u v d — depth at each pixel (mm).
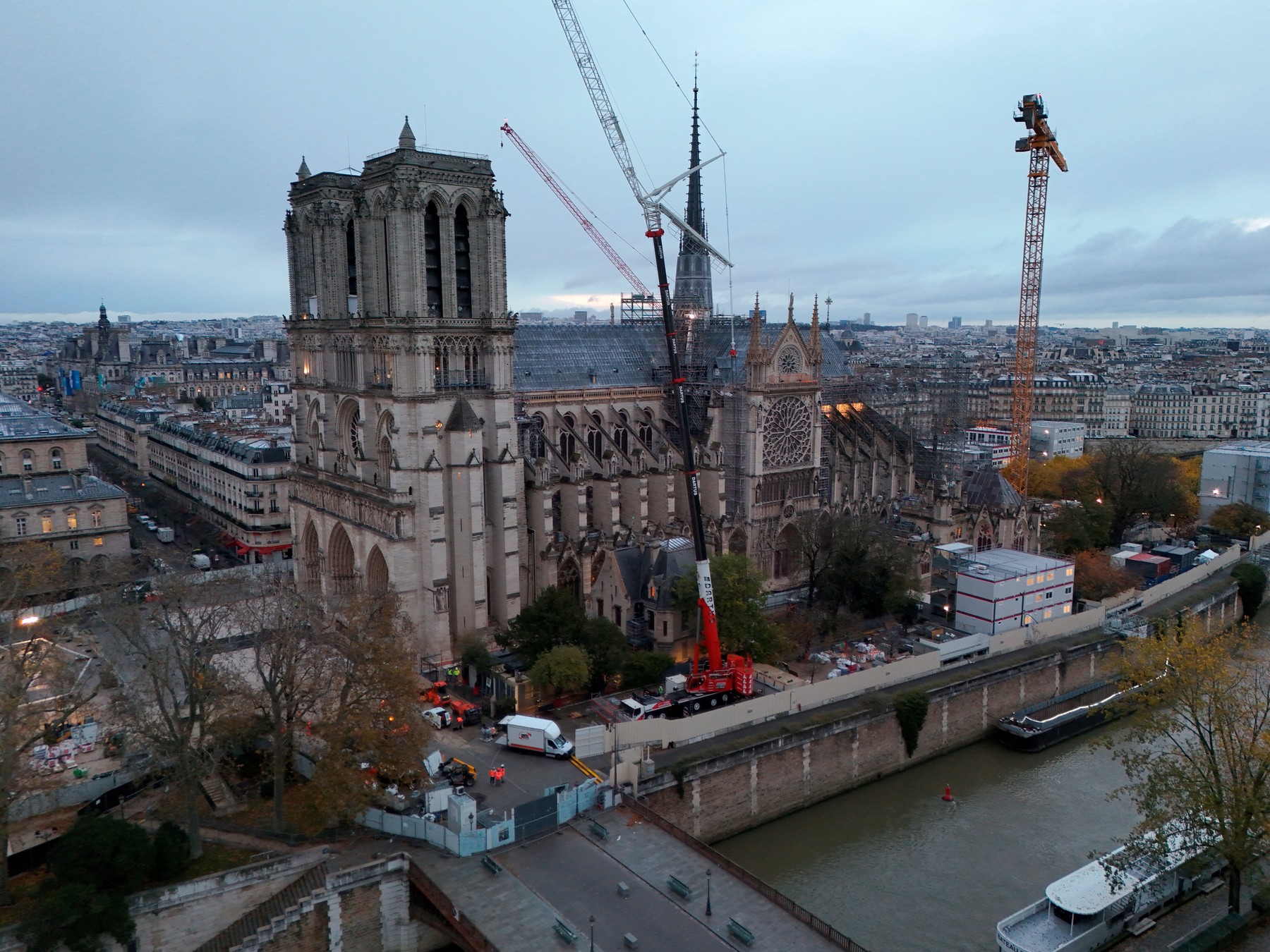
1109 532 195250
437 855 79688
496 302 128375
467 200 125562
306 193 139875
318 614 100875
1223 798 78312
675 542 135500
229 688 85812
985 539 176125
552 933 69188
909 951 79688
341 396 136375
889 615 145750
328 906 75562
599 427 153875
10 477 172750
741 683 111812
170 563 183125
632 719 106312
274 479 188250
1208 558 184500
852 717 108438
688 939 68938
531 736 98562
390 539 120438
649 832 84562
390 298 124500
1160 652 86562
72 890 67312
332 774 79125
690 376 170750
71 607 123812
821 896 88062
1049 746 122000
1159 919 81750
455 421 123062
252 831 81875
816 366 162875
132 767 88438
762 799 101312
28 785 77938
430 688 115688
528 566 139125
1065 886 82312
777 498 160500
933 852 96250
